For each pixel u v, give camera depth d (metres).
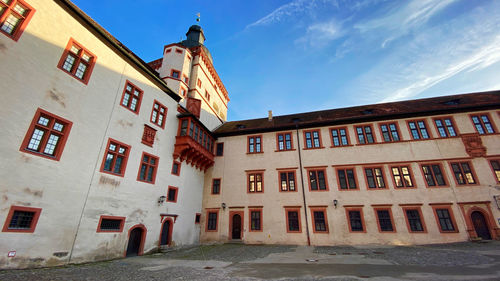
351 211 18.55
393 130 20.00
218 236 20.47
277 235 19.31
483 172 17.03
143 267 9.80
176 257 12.96
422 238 16.55
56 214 9.72
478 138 17.86
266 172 21.67
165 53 23.80
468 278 6.80
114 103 13.33
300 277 7.56
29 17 9.76
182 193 18.59
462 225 16.20
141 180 14.53
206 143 22.36
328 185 19.62
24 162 8.92
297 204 19.83
